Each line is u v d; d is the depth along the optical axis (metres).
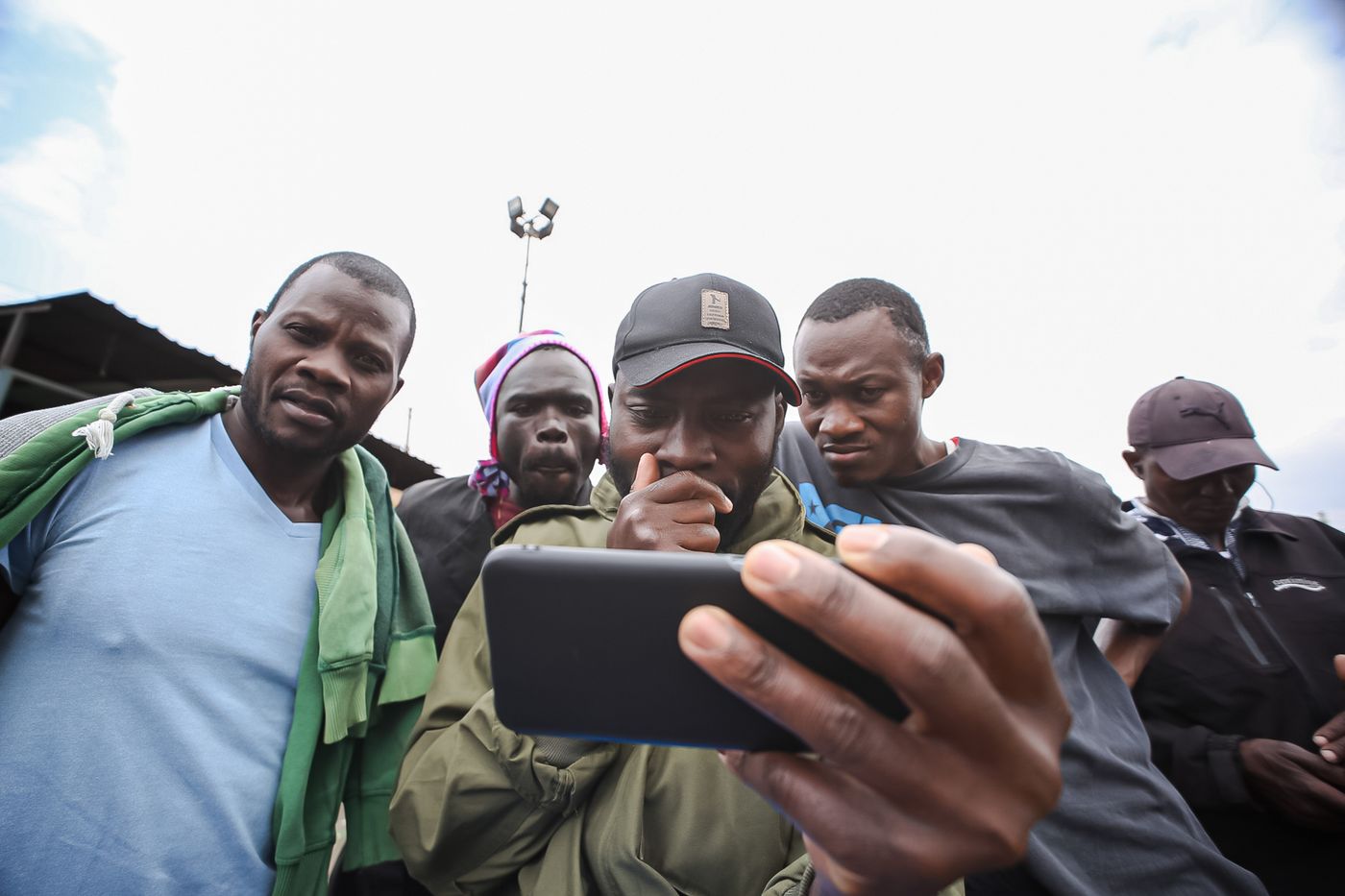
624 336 1.41
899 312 1.75
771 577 0.47
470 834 1.04
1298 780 1.67
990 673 0.51
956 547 0.49
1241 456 2.10
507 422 2.26
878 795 0.53
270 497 1.42
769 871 1.04
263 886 1.17
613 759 1.07
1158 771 1.62
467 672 1.24
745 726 0.64
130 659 1.12
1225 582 2.11
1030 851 1.39
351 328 1.36
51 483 1.14
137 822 1.06
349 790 1.40
